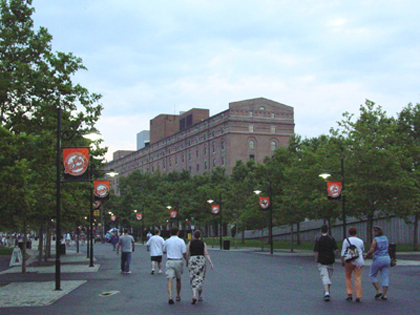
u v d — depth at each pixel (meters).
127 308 12.16
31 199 17.69
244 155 96.12
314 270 23.91
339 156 37.56
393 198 33.91
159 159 128.50
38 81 20.66
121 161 158.62
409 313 10.91
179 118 130.62
